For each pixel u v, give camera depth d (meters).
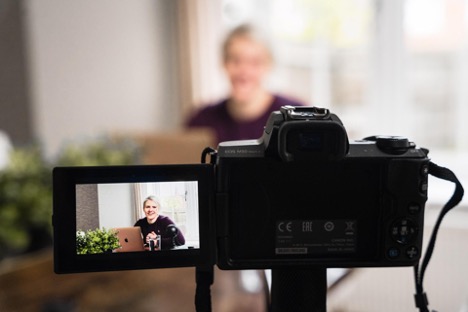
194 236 0.60
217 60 2.81
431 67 2.46
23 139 2.55
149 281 1.29
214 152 0.64
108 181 0.59
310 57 2.73
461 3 2.34
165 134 2.21
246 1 2.84
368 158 0.58
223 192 0.59
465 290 1.21
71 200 0.58
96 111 2.76
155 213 0.60
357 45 2.62
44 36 2.51
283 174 0.59
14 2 2.46
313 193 0.60
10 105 2.56
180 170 0.60
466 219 1.29
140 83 2.96
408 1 2.45
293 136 0.57
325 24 2.67
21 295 1.15
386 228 0.60
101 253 0.59
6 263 1.24
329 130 0.57
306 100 2.76
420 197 0.59
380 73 2.57
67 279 1.23
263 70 2.40
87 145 1.58
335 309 1.19
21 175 1.34
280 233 0.60
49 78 2.55
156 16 2.99
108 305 1.16
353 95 2.67
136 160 1.66
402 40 2.49
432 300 1.19
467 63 2.38
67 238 0.58
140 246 0.59
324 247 0.61
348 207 0.60
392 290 1.20
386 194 0.59
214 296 1.23
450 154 2.47
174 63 3.06
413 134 2.55
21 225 1.29
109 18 2.77
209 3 2.79
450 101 2.44
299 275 0.63
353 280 1.23
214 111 2.55
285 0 2.75
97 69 2.74
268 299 0.83
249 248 0.60
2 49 2.53
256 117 2.45
